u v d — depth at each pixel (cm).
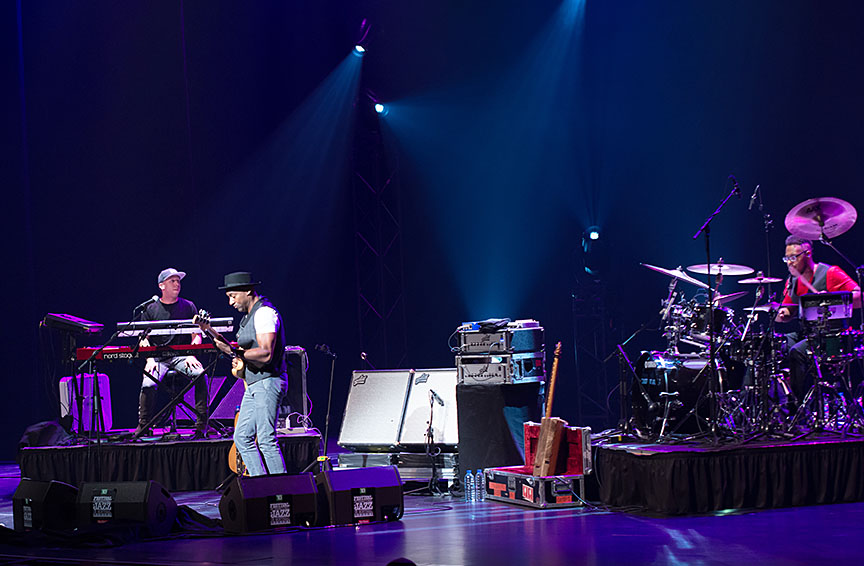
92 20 1188
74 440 823
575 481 654
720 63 1224
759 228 1217
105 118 1205
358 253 1313
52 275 1181
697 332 719
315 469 780
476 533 552
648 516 597
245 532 561
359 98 1328
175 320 838
